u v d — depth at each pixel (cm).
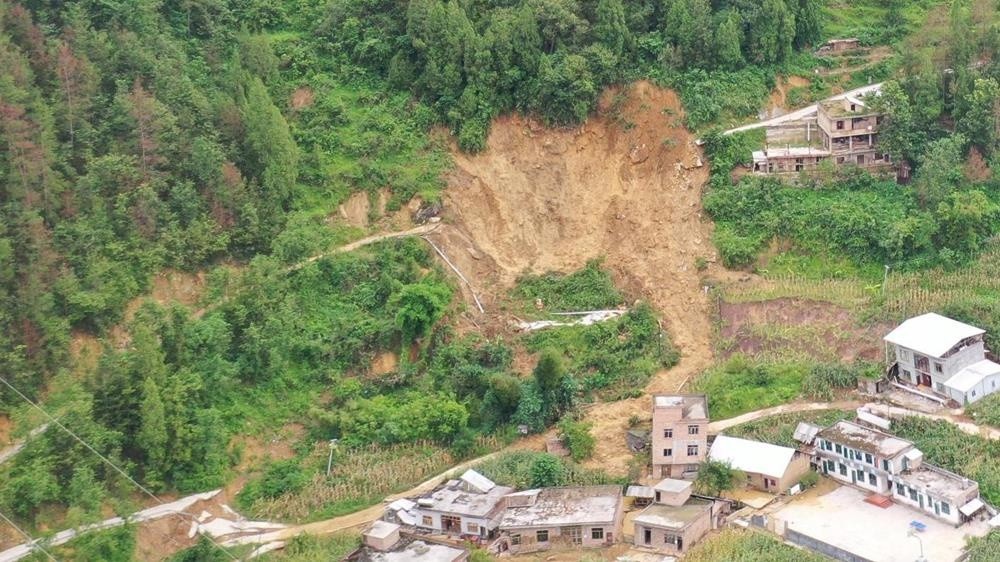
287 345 7631
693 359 7919
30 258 7062
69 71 7950
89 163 7675
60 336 6981
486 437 7425
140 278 7544
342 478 7162
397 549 6481
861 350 7606
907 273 8050
